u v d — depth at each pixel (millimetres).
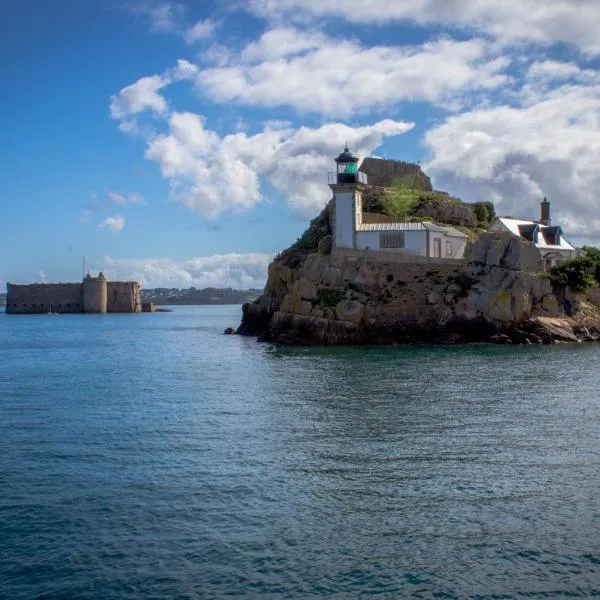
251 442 34562
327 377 56469
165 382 58031
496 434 35375
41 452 33031
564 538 22297
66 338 128125
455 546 21797
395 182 127938
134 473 29422
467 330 83125
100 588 19469
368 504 25375
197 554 21422
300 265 103812
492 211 122938
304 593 19125
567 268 87688
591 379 53344
